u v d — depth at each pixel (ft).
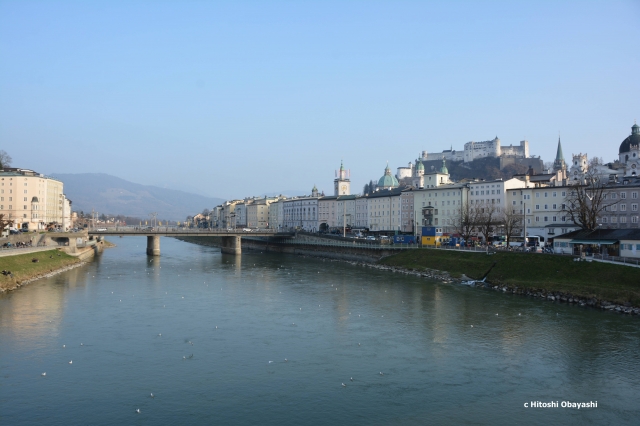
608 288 311.47
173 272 485.15
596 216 448.24
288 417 159.63
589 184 487.61
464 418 159.33
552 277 358.02
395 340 238.27
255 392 178.19
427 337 242.99
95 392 177.27
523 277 375.66
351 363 207.10
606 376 191.83
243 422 156.25
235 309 305.12
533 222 581.12
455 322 270.05
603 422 156.97
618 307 290.35
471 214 570.05
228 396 174.60
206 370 198.59
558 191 561.84
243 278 441.68
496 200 613.93
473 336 243.40
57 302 320.70
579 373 195.00
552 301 324.19
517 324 263.90
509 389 181.06
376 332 252.01
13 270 403.75
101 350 221.66
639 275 311.06
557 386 183.32
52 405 167.02
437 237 548.31
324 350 223.51
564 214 550.77
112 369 199.00
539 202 577.02
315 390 179.83
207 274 470.80
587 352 218.18
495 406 167.73
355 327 261.85
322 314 291.58
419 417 160.04
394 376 192.95
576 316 279.28
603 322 265.13
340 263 582.35
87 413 161.68
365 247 588.09
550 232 526.16
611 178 583.99
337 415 161.07
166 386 182.80
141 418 158.51
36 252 496.23
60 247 579.07
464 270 434.71
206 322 272.10
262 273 479.41
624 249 372.17
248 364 205.57
